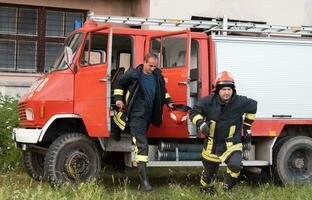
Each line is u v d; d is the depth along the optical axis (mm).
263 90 8555
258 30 8867
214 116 6688
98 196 6285
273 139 8562
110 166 9344
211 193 6625
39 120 7648
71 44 8125
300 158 8734
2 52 13312
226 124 6691
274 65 8633
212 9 13844
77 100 7695
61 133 7969
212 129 6727
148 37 8164
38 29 13516
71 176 7500
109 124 7461
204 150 6871
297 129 9023
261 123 8500
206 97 6754
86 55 7852
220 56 8367
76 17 13828
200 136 7992
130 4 14266
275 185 8680
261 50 8586
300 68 8758
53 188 7301
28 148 8109
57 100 7648
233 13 14055
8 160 9211
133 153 7785
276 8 14453
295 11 14602
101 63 7613
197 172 9828
